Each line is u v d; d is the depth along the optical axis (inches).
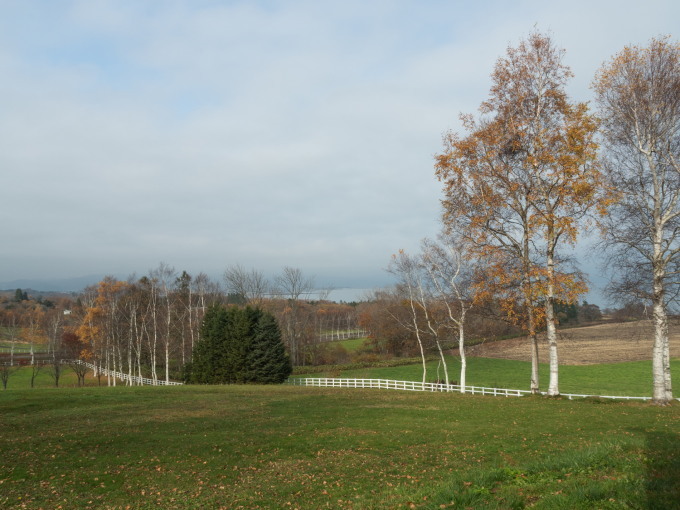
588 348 3088.1
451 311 1817.2
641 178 1040.2
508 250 1165.7
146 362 3198.8
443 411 1053.8
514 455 601.0
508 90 1187.3
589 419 862.5
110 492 522.6
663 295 1018.1
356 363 2753.4
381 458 630.5
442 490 383.6
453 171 1198.3
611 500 311.7
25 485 550.6
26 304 6033.5
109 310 2945.4
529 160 1109.1
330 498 465.7
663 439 578.2
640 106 1030.4
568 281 1057.5
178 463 639.1
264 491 503.5
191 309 2908.5
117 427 914.7
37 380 3117.6
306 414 1057.5
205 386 1861.5
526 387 2042.3
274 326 2241.6
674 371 2233.0
